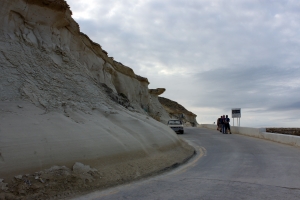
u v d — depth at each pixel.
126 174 8.33
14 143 6.69
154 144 11.81
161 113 52.16
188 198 6.24
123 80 29.58
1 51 10.08
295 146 16.41
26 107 8.74
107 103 13.27
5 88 9.11
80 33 17.95
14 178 6.04
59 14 13.27
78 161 7.51
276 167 9.80
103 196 6.50
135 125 12.15
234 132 28.78
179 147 14.17
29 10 12.05
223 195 6.42
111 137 9.35
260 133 22.45
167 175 8.95
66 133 8.09
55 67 11.91
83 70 14.16
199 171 9.48
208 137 23.58
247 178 8.13
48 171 6.66
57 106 9.73
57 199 6.17
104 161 8.24
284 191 6.70
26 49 11.13
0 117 7.61
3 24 10.88
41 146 7.07
